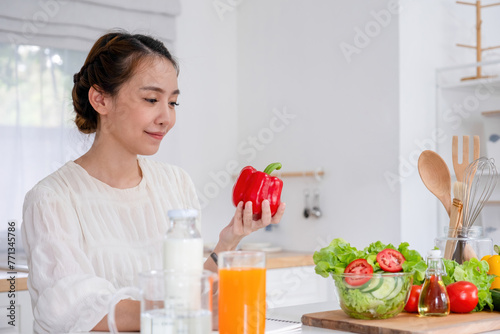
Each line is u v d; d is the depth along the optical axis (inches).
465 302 53.1
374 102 128.0
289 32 145.3
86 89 62.0
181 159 146.3
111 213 61.6
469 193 65.1
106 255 59.5
